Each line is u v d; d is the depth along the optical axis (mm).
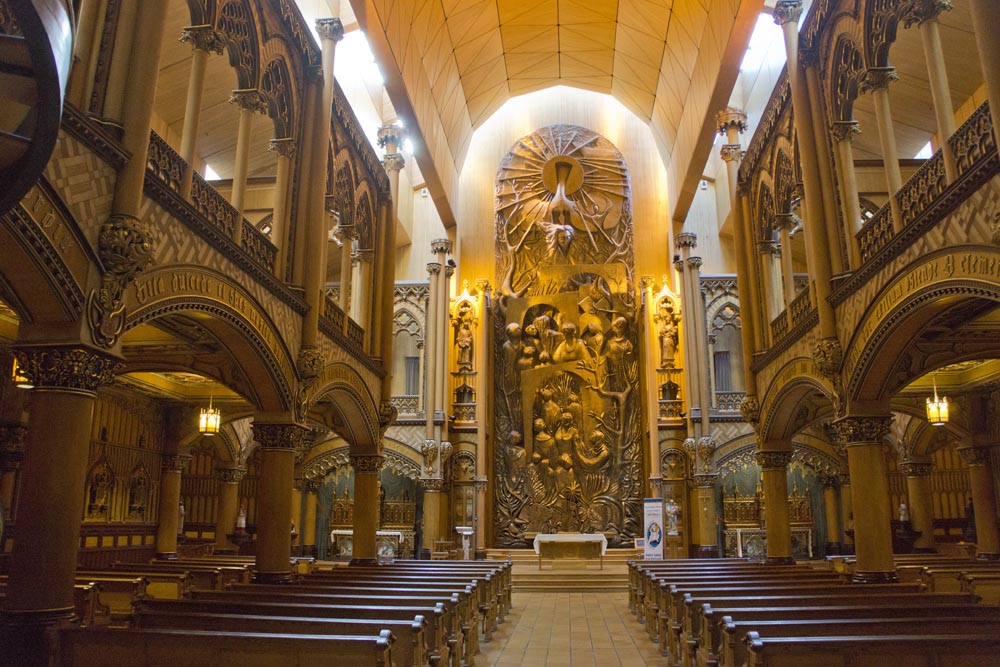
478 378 27688
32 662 6992
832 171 14055
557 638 13234
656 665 10859
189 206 9766
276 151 14320
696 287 26766
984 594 12641
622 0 23297
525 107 31438
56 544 7473
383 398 19594
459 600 10281
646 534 21938
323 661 6449
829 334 13617
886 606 8461
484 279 28812
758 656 6320
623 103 30562
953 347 14539
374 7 17172
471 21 23594
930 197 10414
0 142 4785
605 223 30047
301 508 27000
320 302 15289
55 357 7672
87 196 7805
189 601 8977
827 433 26312
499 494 27969
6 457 16391
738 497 26531
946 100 10195
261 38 12938
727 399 26719
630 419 28078
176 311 9719
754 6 16859
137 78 8516
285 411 13477
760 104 24969
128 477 21609
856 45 12820
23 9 4074
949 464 27688
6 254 7082
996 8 7660
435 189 26359
